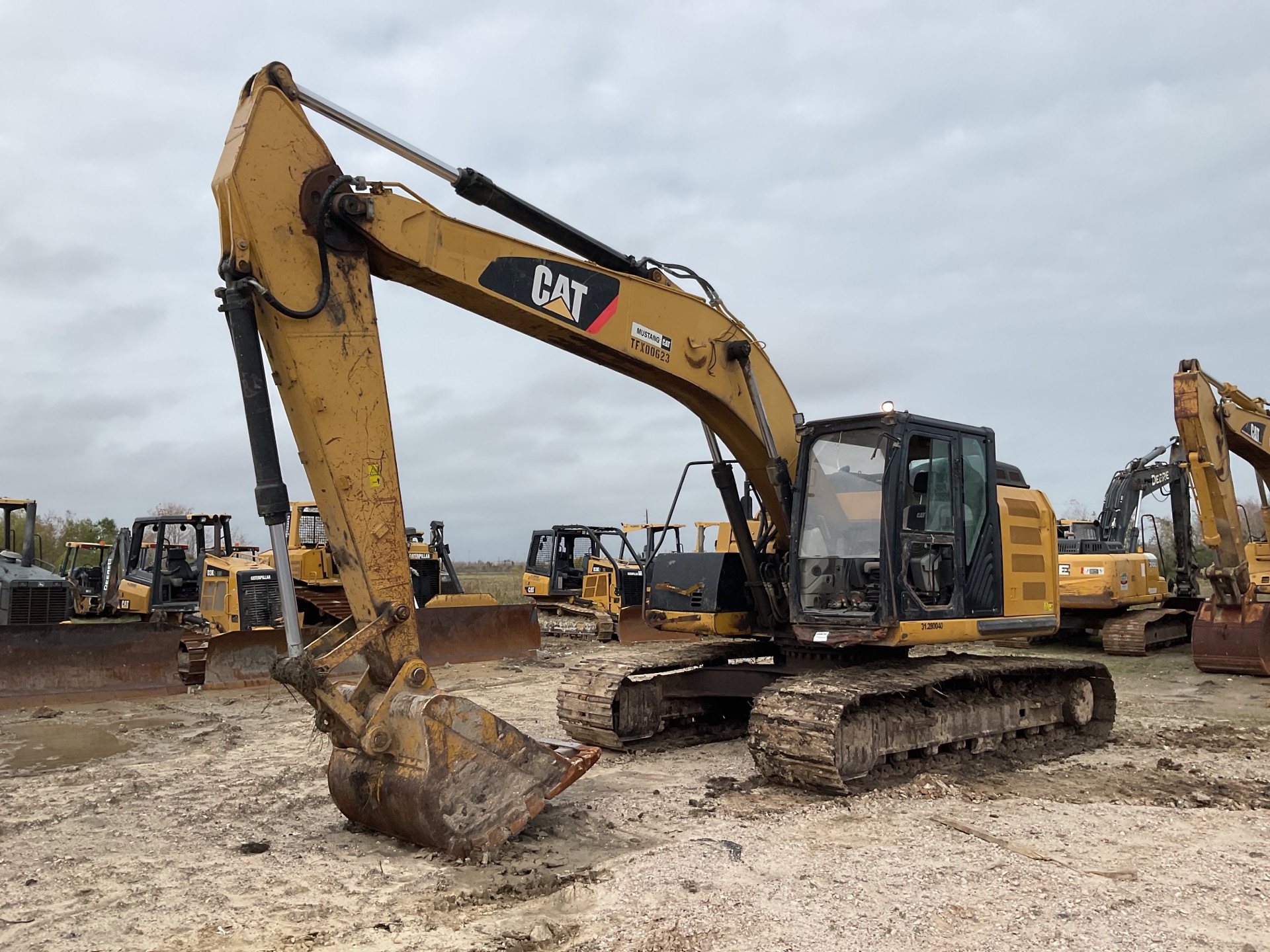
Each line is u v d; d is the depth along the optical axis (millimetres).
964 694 8648
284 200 5617
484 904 4973
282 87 5723
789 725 7211
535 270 6676
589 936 4492
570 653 17656
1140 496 20500
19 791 7629
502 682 13656
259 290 5406
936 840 5957
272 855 5887
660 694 9500
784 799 7199
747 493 9227
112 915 4875
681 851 5730
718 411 8219
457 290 6355
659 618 9625
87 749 9352
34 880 5445
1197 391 13680
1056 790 7539
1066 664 9398
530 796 6027
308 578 15898
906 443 7918
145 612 17672
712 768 8406
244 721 10883
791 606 8250
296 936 4559
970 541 8625
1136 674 14789
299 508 16938
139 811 6992
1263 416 15422
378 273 6199
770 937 4410
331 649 5715
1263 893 4953
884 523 7711
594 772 8250
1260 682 13711
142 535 18469
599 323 7074
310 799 7332
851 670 8109
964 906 4758
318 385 5656
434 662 15250
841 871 5324
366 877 5434
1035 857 5562
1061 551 19234
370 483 5816
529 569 23969
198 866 5680
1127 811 6703
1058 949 4250
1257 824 6367
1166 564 28203
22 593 14938
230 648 13180
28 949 4441
